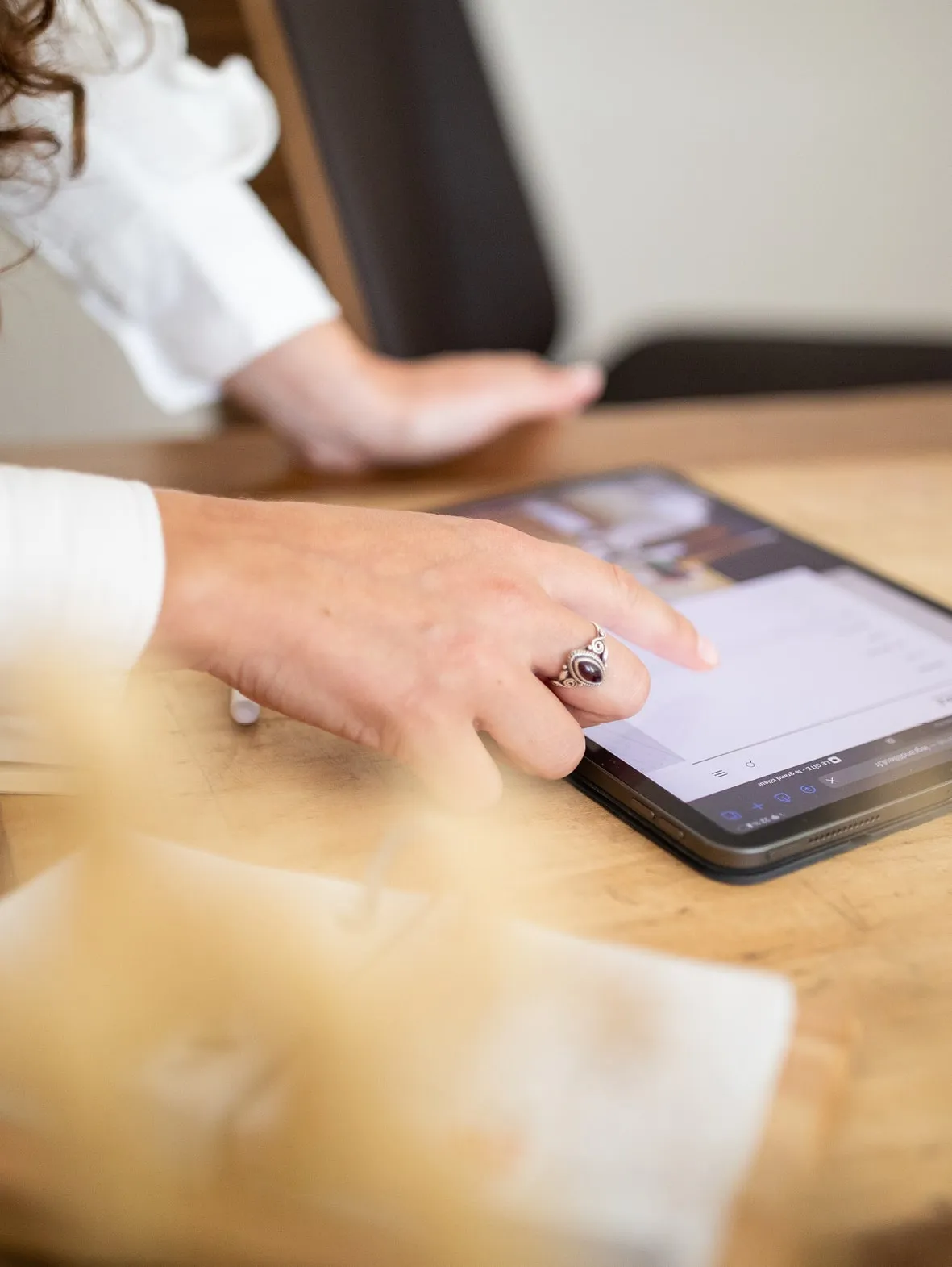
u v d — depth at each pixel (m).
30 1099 0.27
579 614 0.49
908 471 0.81
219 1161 0.25
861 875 0.44
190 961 0.27
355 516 0.49
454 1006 0.33
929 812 0.47
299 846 0.44
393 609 0.45
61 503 0.42
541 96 2.05
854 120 2.18
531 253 1.30
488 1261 0.24
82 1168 0.26
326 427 0.82
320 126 1.07
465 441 0.84
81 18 0.70
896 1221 0.30
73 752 0.26
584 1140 0.30
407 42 1.17
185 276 0.81
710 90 2.11
